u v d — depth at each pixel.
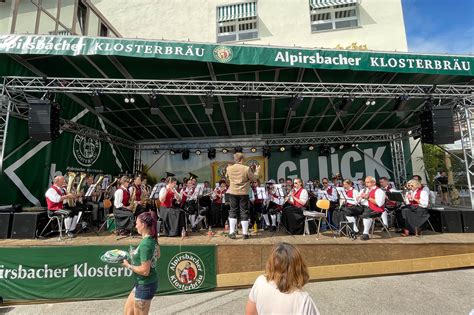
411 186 5.89
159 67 5.71
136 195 6.34
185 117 8.88
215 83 6.39
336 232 5.95
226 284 4.52
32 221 5.02
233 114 8.69
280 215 6.53
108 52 4.81
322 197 7.30
